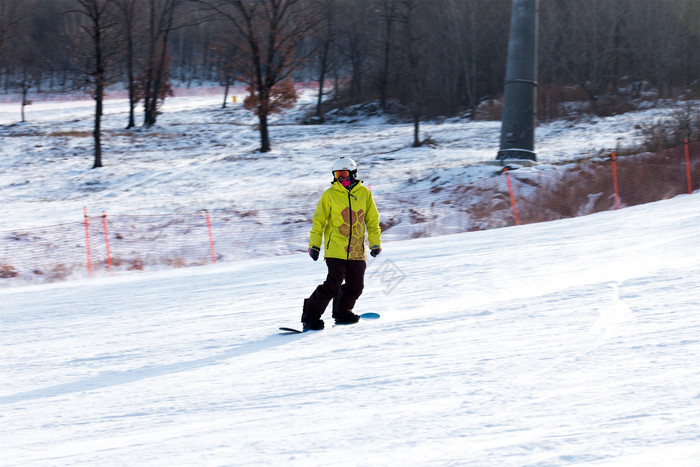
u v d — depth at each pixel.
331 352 15.19
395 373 12.90
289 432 10.26
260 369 14.42
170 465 9.37
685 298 16.66
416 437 9.51
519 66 61.41
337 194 17.66
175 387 13.72
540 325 15.60
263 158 94.75
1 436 11.37
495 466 8.29
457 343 14.77
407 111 169.25
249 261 39.78
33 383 15.11
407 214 52.72
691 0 141.62
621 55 150.75
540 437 9.05
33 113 199.88
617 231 32.28
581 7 155.25
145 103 157.25
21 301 30.86
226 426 10.86
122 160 102.94
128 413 12.19
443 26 171.00
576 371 11.77
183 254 48.78
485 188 54.78
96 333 20.95
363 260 18.09
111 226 55.78
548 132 98.44
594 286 19.55
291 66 104.00
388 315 18.73
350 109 181.62
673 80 139.50
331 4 120.38
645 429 8.97
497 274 23.92
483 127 113.94
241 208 61.09
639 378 11.03
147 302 26.73
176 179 82.31
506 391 11.10
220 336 18.61
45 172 93.75
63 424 11.83
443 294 21.11
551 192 51.25
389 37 173.62
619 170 52.47
